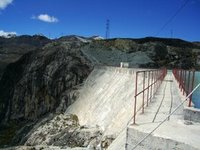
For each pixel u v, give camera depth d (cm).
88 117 6278
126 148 1348
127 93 4909
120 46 15538
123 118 3969
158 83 3675
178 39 18788
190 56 16025
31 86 12656
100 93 7088
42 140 5878
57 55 12975
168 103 2423
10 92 14225
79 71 11394
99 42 15612
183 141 1076
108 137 3775
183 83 2612
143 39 17788
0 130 11300
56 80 11519
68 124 6588
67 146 4700
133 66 14000
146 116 1870
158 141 1152
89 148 4109
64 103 9425
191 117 1379
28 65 14150
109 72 8244
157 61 15388
